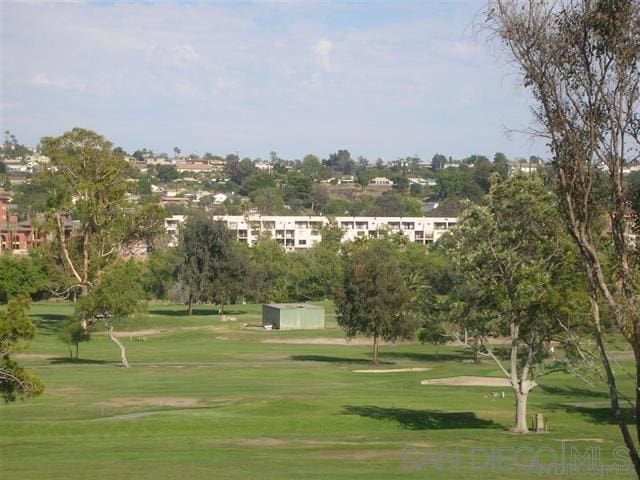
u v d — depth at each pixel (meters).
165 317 146.00
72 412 50.66
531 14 22.94
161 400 56.34
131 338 116.50
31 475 30.44
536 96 23.27
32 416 48.88
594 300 24.16
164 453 36.31
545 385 68.06
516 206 44.31
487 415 52.28
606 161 23.02
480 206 46.12
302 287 179.75
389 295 87.56
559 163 23.44
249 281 148.25
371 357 95.88
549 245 44.03
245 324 136.38
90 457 35.06
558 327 44.75
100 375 74.06
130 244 124.50
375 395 60.31
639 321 22.61
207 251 147.00
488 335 50.81
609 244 25.41
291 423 46.59
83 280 116.81
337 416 49.06
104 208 118.50
